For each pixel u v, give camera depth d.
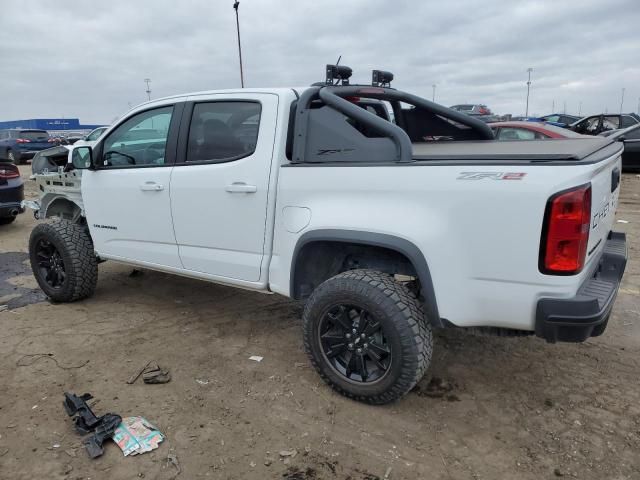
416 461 2.59
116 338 3.97
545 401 3.10
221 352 3.74
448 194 2.61
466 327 2.81
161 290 5.09
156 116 3.98
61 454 2.63
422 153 3.00
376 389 2.93
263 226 3.36
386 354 2.90
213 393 3.19
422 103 4.16
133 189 4.06
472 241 2.58
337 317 3.02
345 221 2.91
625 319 4.28
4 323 4.27
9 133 21.16
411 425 2.88
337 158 3.07
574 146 3.06
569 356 3.66
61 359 3.63
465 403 3.09
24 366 3.52
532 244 2.45
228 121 3.53
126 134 4.19
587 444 2.70
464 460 2.60
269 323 4.27
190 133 3.75
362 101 4.00
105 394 3.18
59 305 4.70
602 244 3.10
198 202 3.65
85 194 4.48
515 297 2.55
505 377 3.39
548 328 2.49
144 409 3.02
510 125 9.02
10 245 7.21
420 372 2.82
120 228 4.27
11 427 2.85
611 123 14.56
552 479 2.46
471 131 4.39
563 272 2.42
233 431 2.82
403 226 2.73
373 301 2.81
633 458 2.59
